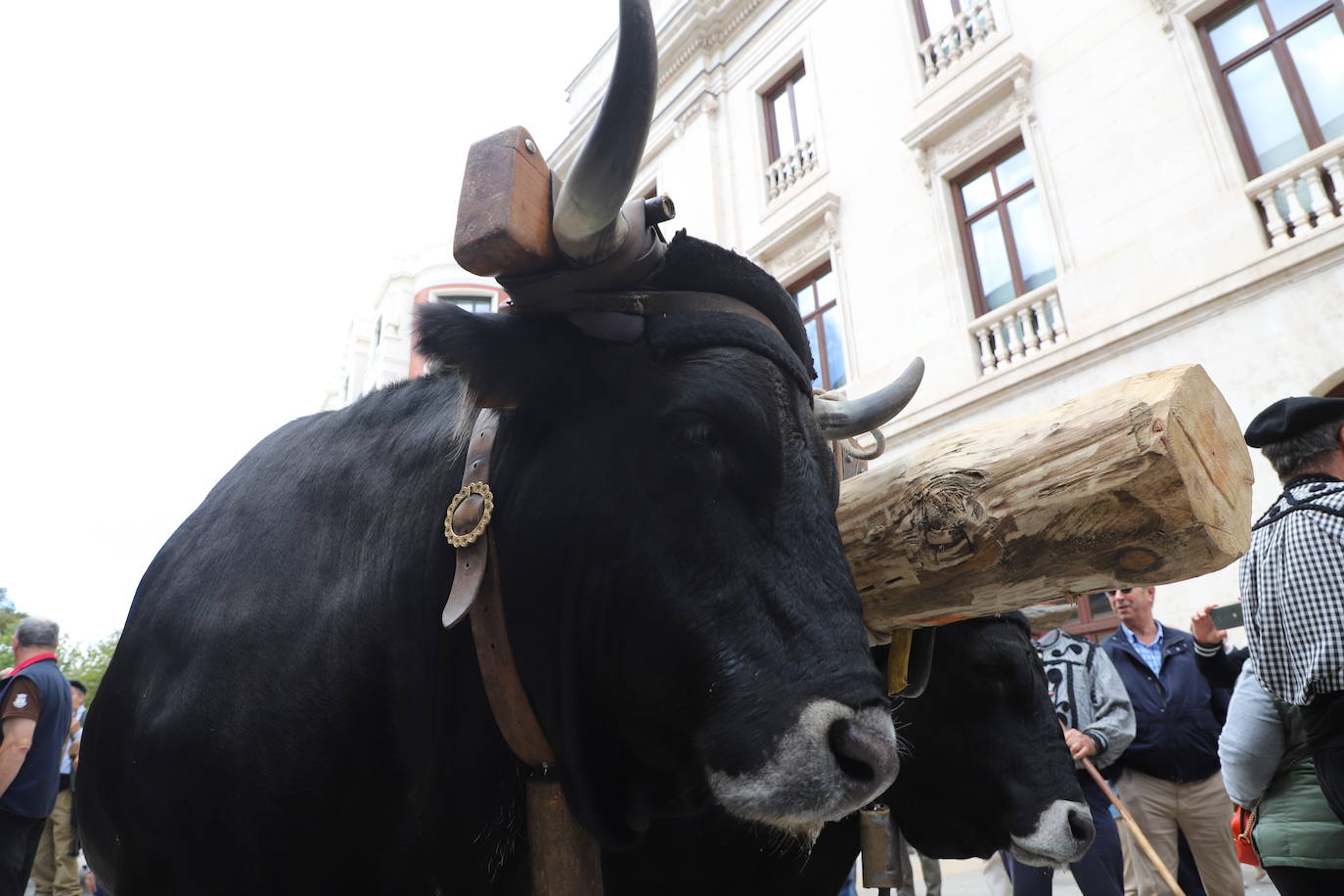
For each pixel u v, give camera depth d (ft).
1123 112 31.71
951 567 5.61
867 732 4.32
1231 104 29.58
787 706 4.39
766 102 49.73
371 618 5.88
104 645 115.96
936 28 40.70
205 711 5.91
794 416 5.15
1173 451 4.61
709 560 4.76
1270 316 26.73
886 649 8.23
